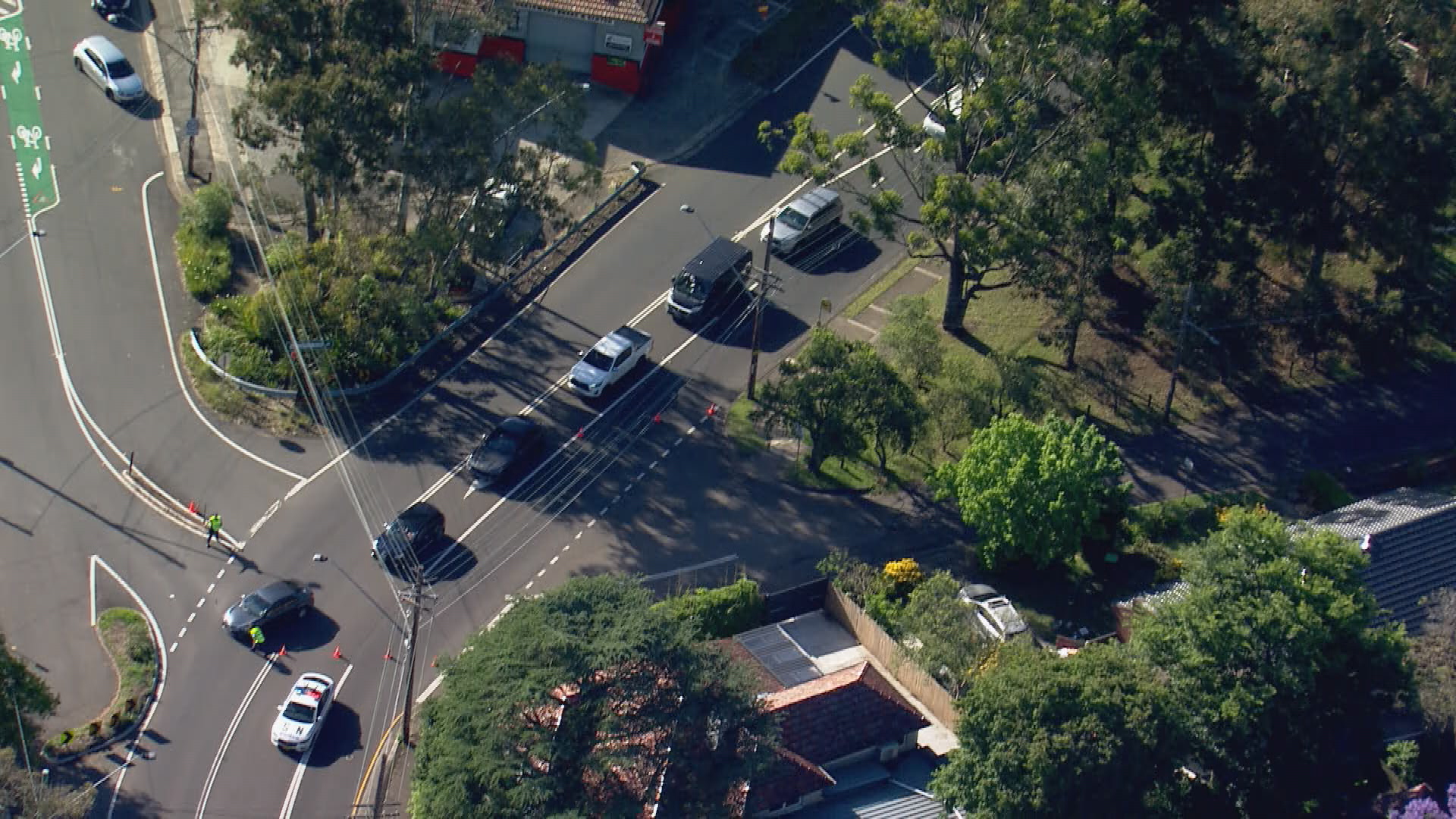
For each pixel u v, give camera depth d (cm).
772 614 6831
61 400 7500
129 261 8275
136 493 7119
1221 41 7981
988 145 7994
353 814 5919
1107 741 5369
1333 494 7575
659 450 7688
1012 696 5450
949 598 6512
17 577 6681
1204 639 5966
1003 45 7619
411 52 7438
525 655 5212
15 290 8006
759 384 7894
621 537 7206
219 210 8319
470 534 7125
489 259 8162
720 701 5331
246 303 7950
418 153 7625
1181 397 8244
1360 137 7962
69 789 5816
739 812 5353
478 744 5141
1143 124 8044
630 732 5200
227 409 7575
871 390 7281
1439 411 8300
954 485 7206
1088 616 7038
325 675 6438
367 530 7081
